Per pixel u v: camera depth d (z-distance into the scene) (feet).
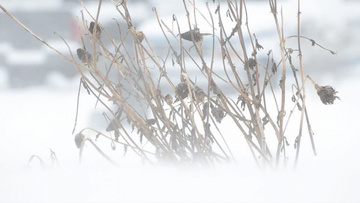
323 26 142.31
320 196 31.68
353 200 30.53
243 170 38.40
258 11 138.92
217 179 34.86
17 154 63.98
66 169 38.42
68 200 31.12
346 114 88.94
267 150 40.16
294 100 38.91
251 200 30.83
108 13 136.15
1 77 158.20
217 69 109.19
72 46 158.51
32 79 158.10
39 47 160.76
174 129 39.78
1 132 88.89
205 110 39.24
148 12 128.88
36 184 34.50
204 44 112.16
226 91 107.86
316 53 137.59
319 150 51.65
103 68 71.20
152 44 105.09
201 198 31.24
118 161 46.01
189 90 38.86
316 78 136.56
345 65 141.69
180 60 38.88
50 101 131.75
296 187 32.78
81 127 96.78
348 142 56.90
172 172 37.06
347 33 142.51
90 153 56.75
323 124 78.54
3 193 32.91
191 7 120.67
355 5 147.64
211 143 44.45
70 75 157.48
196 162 38.88
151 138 39.50
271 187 33.22
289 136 67.00
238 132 66.44
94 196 31.94
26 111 117.80
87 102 125.08
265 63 125.70
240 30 38.58
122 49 50.03
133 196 31.35
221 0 118.21
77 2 153.17
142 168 38.52
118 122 39.37
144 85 39.11
